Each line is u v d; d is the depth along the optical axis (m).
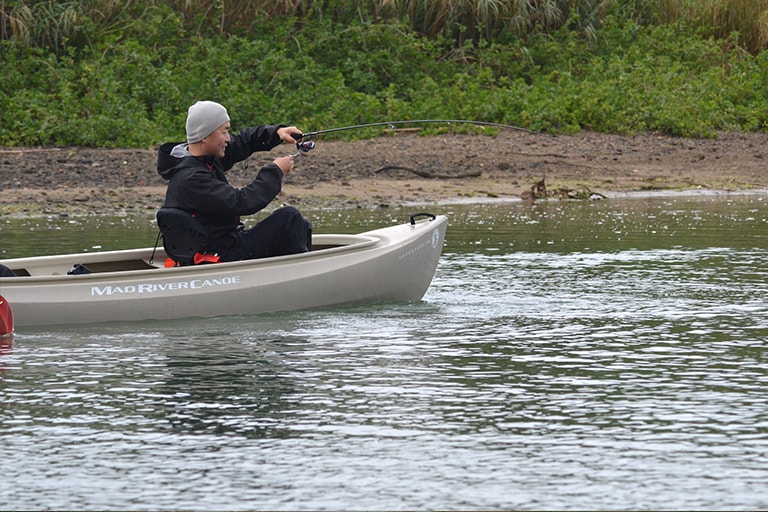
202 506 12.58
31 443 14.80
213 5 72.56
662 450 14.38
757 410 16.14
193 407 16.45
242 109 62.75
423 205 47.25
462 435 15.02
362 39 71.25
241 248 23.81
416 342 20.81
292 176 53.16
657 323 22.53
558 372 18.45
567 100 66.38
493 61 73.69
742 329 21.91
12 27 65.38
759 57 76.38
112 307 22.38
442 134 63.56
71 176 51.06
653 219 41.97
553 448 14.46
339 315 23.47
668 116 66.75
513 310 24.02
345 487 13.11
